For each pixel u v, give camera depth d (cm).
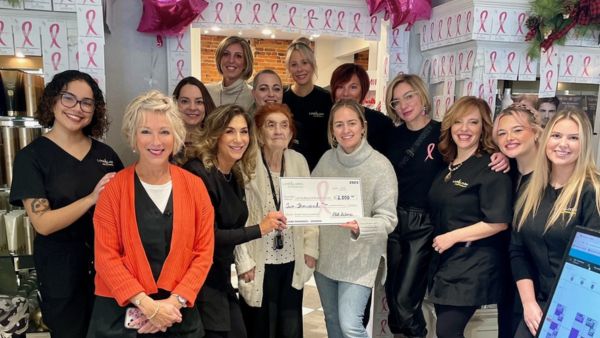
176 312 154
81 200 172
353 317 207
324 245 219
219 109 189
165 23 252
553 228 164
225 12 265
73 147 185
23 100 221
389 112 242
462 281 198
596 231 120
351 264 208
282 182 199
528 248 178
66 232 182
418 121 233
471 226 196
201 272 162
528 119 189
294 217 196
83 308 190
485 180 194
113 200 154
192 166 181
